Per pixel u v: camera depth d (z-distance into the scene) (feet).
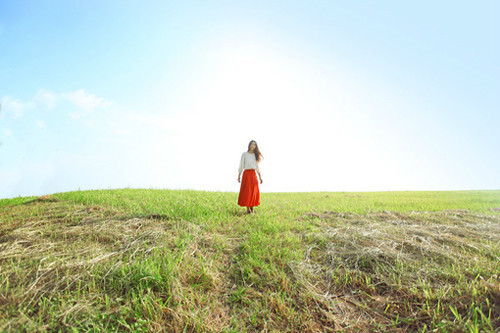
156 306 7.62
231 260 11.25
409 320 7.48
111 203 21.17
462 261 10.48
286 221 17.31
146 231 13.08
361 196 39.29
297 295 8.86
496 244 12.63
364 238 12.89
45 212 17.56
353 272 10.02
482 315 6.95
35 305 7.47
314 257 11.59
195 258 10.85
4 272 8.74
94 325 6.81
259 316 7.87
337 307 8.36
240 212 21.09
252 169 20.93
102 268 9.37
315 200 32.14
